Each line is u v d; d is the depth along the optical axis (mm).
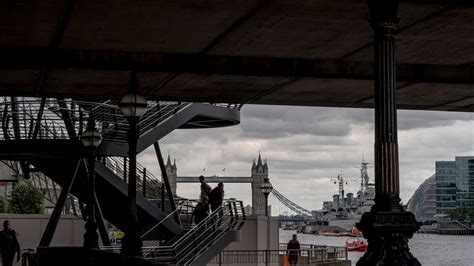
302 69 19078
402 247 10453
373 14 10945
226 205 31703
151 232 33031
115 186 30766
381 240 10453
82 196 33938
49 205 84000
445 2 13547
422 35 16094
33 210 76000
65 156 30094
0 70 18641
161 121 31422
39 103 28609
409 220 10500
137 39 16641
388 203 10594
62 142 29234
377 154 10695
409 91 21641
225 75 19078
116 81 20328
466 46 17219
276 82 20391
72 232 44750
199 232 31281
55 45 17266
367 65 19469
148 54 18234
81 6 13891
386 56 10797
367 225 10617
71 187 33750
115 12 14305
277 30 15742
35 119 29078
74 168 30516
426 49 17578
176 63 18422
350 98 23453
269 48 17625
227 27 15539
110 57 18031
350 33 15969
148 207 31984
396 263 10336
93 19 14828
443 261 118312
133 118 17641
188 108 32406
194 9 14133
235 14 14484
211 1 13609
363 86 21016
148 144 30812
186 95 23062
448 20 14781
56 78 19859
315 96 23047
